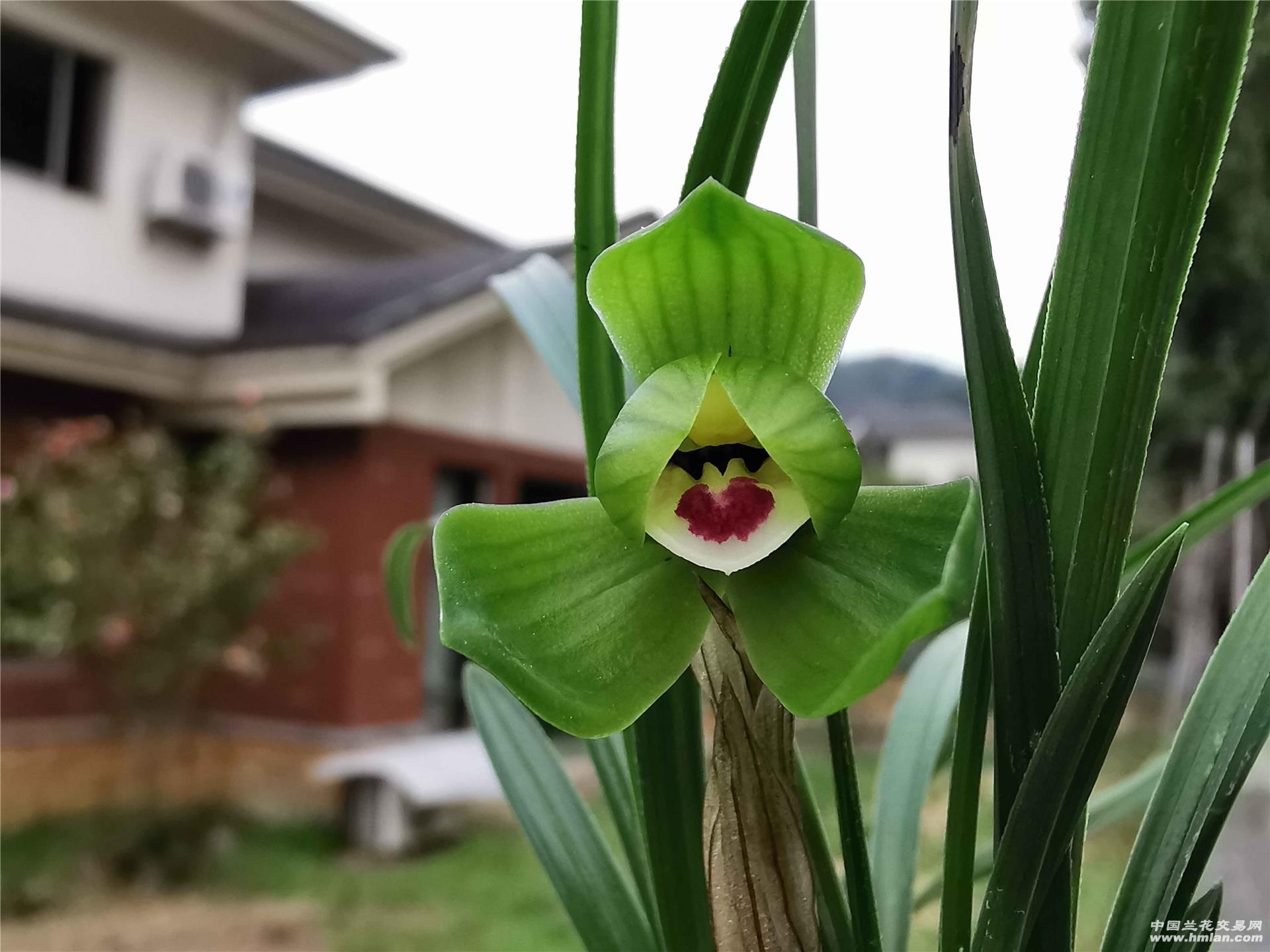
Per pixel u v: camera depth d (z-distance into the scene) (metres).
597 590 0.08
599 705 0.07
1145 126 0.07
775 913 0.07
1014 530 0.07
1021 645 0.07
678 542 0.07
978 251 0.07
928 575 0.07
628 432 0.07
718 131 0.08
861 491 0.08
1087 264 0.07
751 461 0.08
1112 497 0.07
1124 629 0.06
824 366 0.08
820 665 0.07
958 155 0.07
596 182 0.08
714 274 0.08
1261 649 0.08
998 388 0.07
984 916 0.07
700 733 0.09
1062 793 0.07
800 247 0.07
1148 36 0.07
